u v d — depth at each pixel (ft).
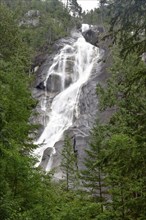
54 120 176.04
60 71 213.25
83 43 237.66
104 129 90.07
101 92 114.73
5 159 34.88
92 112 159.74
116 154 31.01
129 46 32.14
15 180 36.42
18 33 129.90
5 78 54.34
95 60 219.41
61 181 101.04
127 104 89.35
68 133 150.61
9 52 113.91
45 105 189.37
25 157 38.83
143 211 33.60
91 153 79.56
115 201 56.44
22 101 53.52
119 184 55.42
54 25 310.24
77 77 210.79
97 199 75.31
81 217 48.62
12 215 29.12
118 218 55.11
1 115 29.68
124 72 104.83
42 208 36.73
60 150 141.59
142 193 37.60
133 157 30.19
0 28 118.83
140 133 31.35
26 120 53.31
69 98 184.55
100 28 265.54
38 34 274.77
